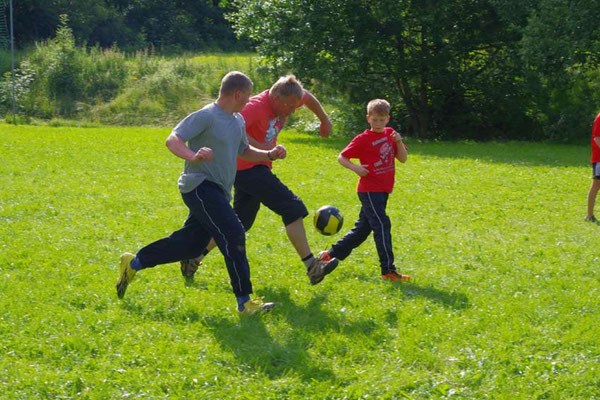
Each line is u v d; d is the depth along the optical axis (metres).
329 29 23.00
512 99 23.92
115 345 4.89
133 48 46.66
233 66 32.31
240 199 6.62
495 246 8.18
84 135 21.00
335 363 4.69
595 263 7.41
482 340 5.05
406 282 6.53
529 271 7.02
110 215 9.48
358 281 6.55
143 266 5.75
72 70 30.41
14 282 6.26
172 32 51.38
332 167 15.02
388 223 6.66
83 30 44.91
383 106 6.63
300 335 5.09
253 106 6.29
